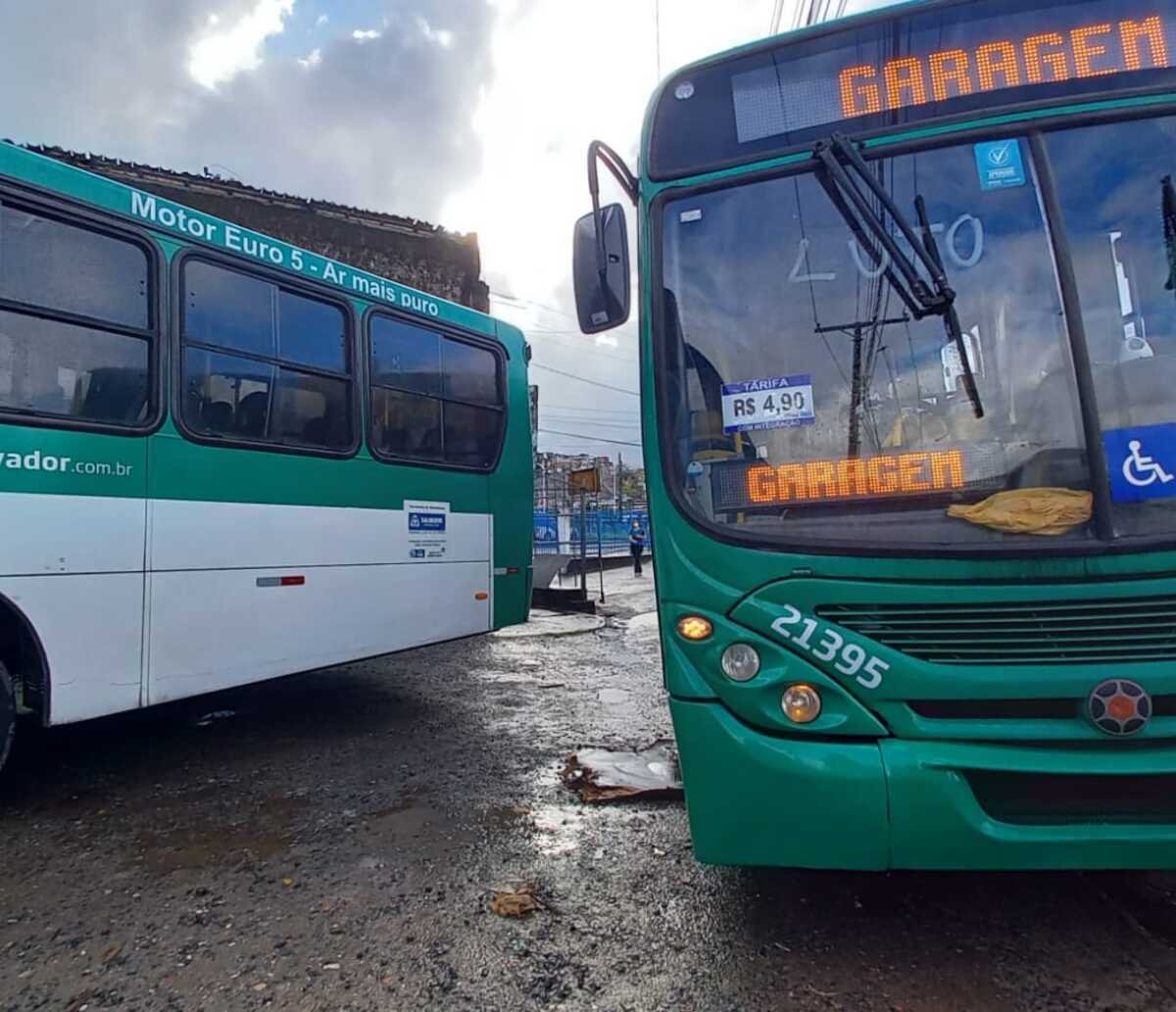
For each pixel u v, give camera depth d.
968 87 2.84
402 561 5.80
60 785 4.51
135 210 4.41
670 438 2.81
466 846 3.63
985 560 2.42
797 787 2.43
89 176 4.23
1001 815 2.38
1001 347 2.62
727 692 2.55
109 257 4.29
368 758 5.04
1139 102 2.70
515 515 6.84
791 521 2.65
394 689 7.27
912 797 2.35
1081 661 2.36
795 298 2.84
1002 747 2.36
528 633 10.99
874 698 2.44
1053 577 2.39
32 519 3.91
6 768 4.82
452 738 5.54
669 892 3.17
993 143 2.76
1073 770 2.29
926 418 2.63
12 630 4.11
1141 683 2.30
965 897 3.06
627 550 32.59
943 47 2.88
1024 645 2.39
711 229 2.97
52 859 3.51
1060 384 2.56
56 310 4.04
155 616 4.37
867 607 2.48
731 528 2.66
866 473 2.63
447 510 6.18
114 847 3.64
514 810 4.10
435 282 18.45
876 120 2.89
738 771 2.51
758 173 2.95
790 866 2.45
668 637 2.68
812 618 2.51
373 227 17.69
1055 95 2.77
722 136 3.06
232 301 4.86
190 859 3.51
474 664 8.62
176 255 4.59
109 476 4.21
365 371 5.62
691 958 2.69
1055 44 2.80
